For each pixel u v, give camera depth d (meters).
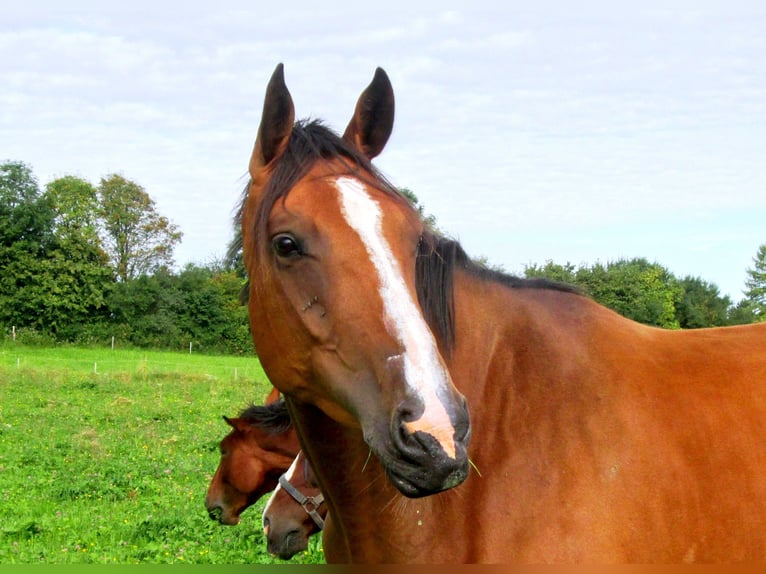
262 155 2.66
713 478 2.55
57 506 8.60
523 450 2.58
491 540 2.51
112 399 19.36
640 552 2.46
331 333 2.31
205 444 12.81
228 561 6.75
